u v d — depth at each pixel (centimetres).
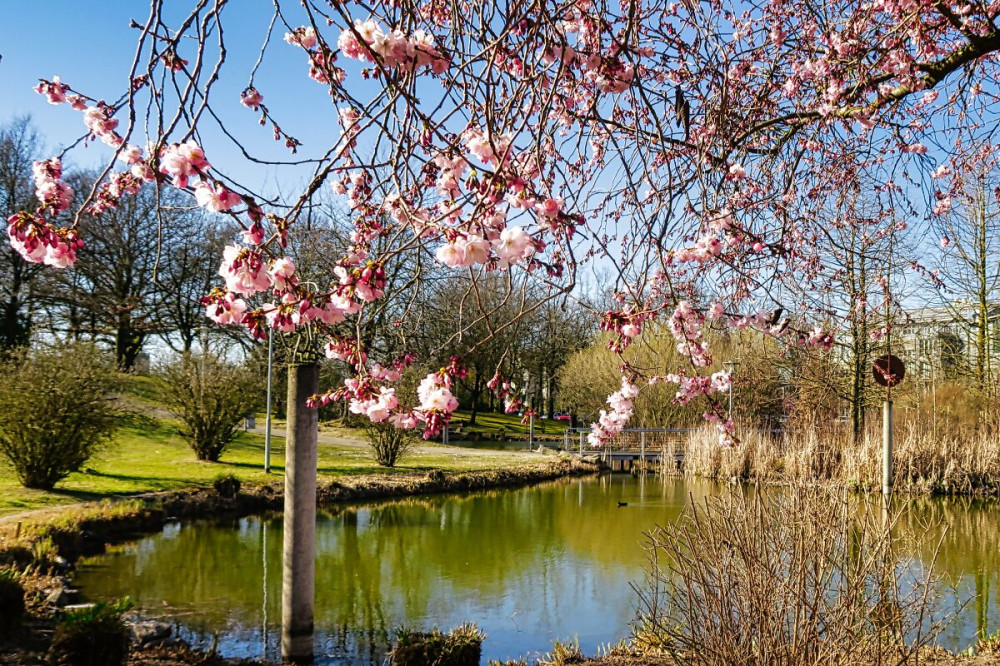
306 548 541
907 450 1291
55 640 437
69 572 774
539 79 259
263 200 228
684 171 361
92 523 931
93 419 1125
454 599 710
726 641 358
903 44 397
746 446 1530
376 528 1099
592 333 2388
